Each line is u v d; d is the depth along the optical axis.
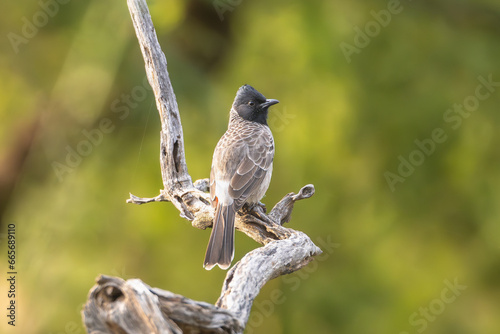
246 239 11.16
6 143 11.95
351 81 11.74
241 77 11.88
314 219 11.83
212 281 11.07
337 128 11.76
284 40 11.81
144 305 4.76
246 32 12.11
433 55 12.06
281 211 8.49
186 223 11.19
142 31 8.54
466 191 12.02
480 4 12.29
